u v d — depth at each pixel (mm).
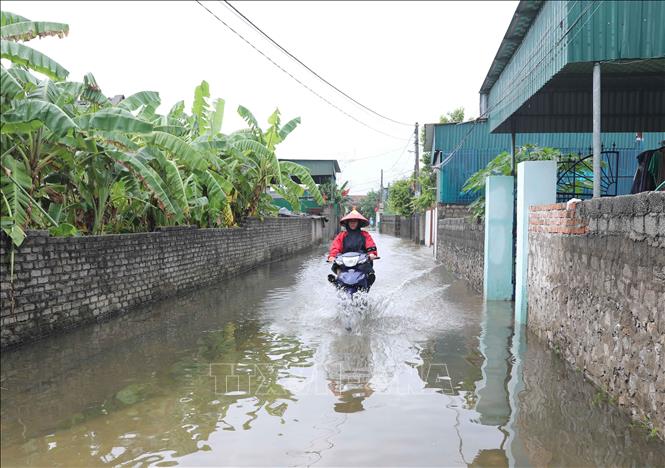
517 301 7668
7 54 6836
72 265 7109
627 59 6137
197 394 4504
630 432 3715
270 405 4238
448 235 16641
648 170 8648
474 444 3516
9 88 6324
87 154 8195
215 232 12734
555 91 9516
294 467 3211
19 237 5969
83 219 8906
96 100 8516
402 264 17828
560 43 6410
